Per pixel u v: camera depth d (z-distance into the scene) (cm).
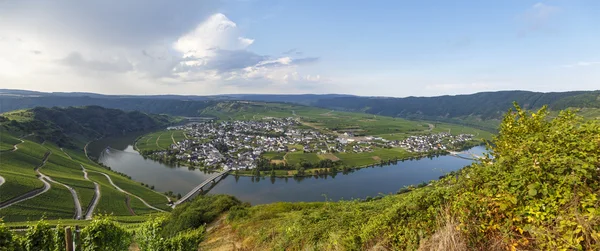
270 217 2670
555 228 412
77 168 11638
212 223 3300
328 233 1120
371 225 855
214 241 2253
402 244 682
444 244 522
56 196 8150
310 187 10362
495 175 562
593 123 526
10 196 7506
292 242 1308
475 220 526
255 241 1783
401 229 719
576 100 17912
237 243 1988
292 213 2638
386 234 761
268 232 1792
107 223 1372
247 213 3064
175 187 11038
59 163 11531
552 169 477
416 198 761
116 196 9038
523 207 469
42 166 10625
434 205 685
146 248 1650
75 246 1197
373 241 792
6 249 1079
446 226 552
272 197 9475
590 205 412
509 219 475
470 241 510
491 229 499
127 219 7169
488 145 698
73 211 7669
